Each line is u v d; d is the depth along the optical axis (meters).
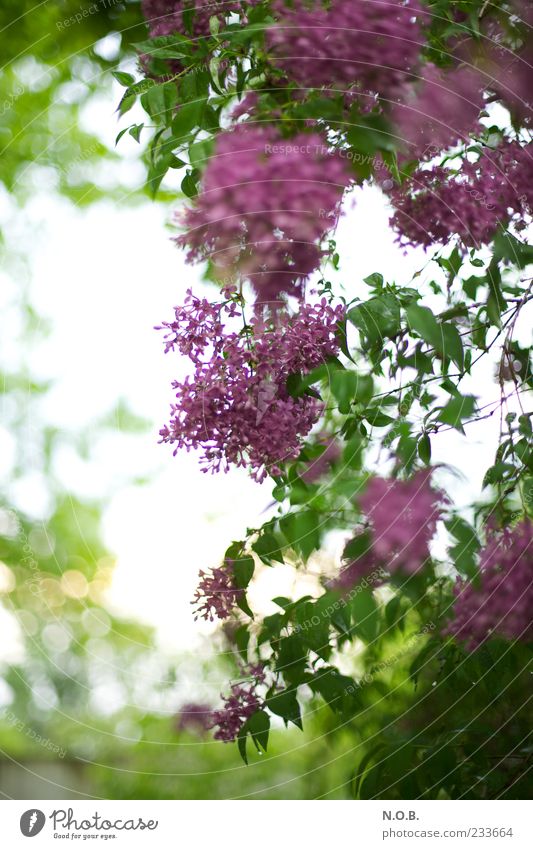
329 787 3.26
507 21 1.82
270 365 1.59
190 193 1.75
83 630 5.62
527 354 1.93
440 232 1.84
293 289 1.68
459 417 1.61
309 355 1.61
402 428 1.75
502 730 2.14
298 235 1.56
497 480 1.75
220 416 1.59
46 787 5.61
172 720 3.51
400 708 2.44
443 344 1.58
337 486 1.75
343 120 1.50
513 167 1.81
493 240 1.76
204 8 1.72
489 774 1.88
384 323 1.65
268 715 1.75
